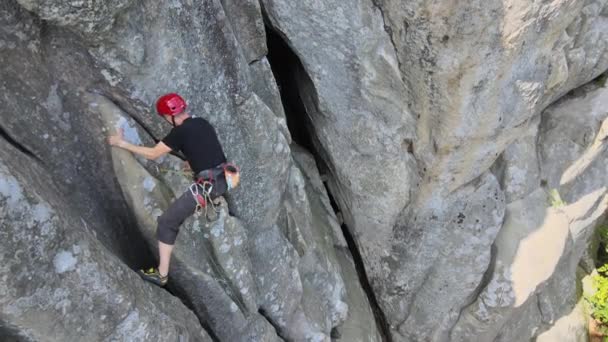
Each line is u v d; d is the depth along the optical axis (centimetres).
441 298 911
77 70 429
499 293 893
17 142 409
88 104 445
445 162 755
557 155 957
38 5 352
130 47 425
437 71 653
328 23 655
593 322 1174
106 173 477
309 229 766
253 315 625
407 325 962
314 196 901
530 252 898
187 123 435
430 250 863
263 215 638
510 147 888
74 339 390
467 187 826
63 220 377
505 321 946
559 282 1078
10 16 378
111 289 405
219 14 495
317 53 685
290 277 686
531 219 916
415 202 828
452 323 947
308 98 779
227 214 547
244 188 595
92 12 375
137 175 468
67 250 377
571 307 1126
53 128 431
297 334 717
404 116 742
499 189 856
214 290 552
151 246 507
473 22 594
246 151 580
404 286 917
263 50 620
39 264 359
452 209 830
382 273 930
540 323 1080
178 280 531
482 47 618
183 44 470
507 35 612
